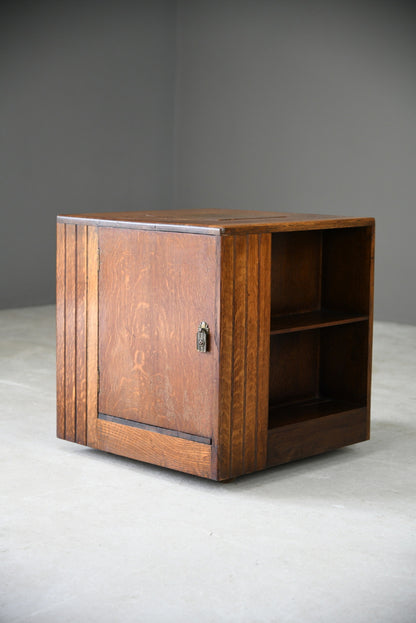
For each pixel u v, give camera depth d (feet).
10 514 10.06
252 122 28.71
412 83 24.93
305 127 27.32
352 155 26.35
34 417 14.48
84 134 28.27
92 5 28.09
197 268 10.79
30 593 8.03
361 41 25.82
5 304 26.84
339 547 9.22
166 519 9.97
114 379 11.87
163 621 7.52
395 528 9.80
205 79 29.89
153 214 12.71
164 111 30.63
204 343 10.77
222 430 10.82
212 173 30.04
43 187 27.32
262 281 11.10
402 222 25.45
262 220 11.57
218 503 10.53
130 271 11.51
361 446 13.14
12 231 26.73
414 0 24.70
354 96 26.12
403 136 25.22
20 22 26.20
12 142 26.37
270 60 28.02
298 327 11.70
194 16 29.94
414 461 12.38
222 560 8.84
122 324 11.67
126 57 29.25
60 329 12.46
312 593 8.11
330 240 13.01
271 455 11.54
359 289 12.77
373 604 7.89
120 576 8.42
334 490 11.07
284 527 9.78
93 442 12.23
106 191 29.12
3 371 18.12
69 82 27.68
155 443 11.48
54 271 27.99
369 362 12.85
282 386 12.94
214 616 7.63
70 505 10.38
